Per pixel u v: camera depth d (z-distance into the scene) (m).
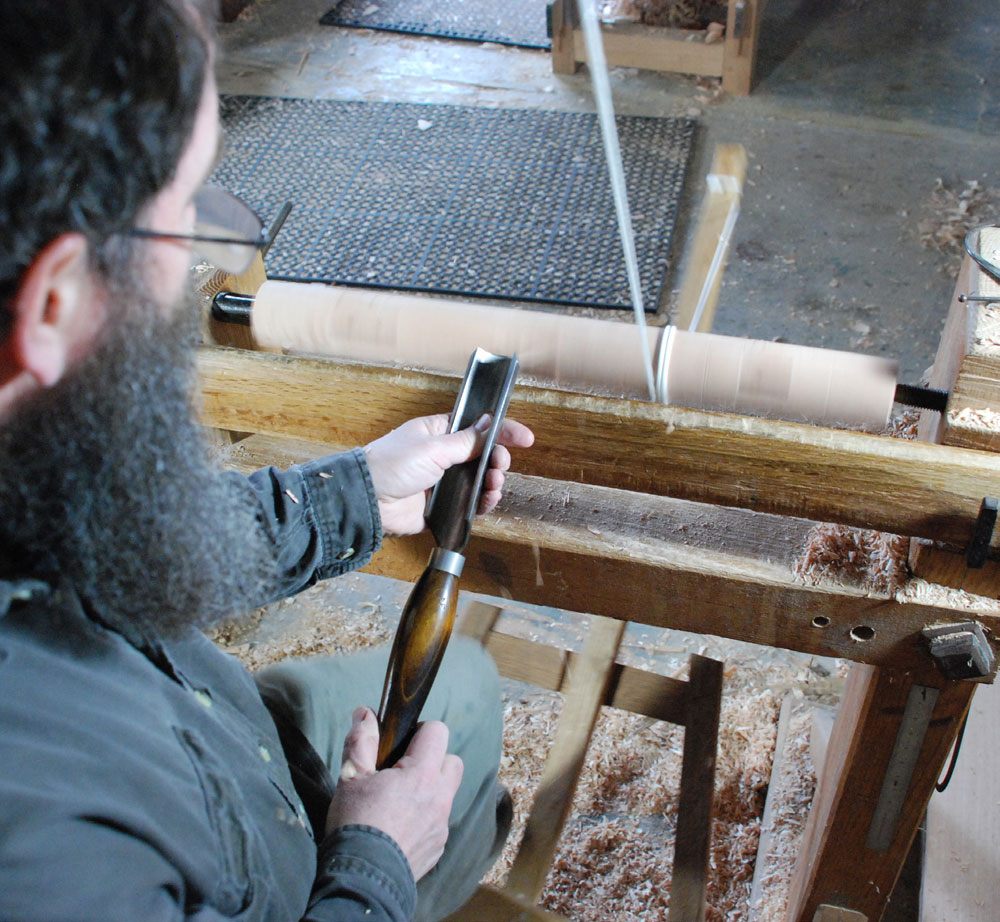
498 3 3.20
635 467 0.81
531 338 0.94
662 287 2.20
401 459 0.77
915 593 0.81
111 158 0.36
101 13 0.34
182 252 0.44
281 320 1.00
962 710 0.88
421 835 0.70
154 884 0.46
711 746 1.20
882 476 0.75
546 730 1.53
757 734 1.52
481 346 0.95
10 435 0.42
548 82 2.85
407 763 0.74
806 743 1.47
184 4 0.38
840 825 1.03
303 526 0.76
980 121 2.63
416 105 2.79
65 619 0.49
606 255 2.28
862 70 2.83
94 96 0.35
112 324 0.42
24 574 0.47
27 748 0.43
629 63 2.85
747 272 2.26
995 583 0.80
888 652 0.85
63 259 0.37
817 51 2.91
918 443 0.75
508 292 2.20
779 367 0.87
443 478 0.80
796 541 0.87
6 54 0.33
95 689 0.49
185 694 0.56
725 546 0.87
